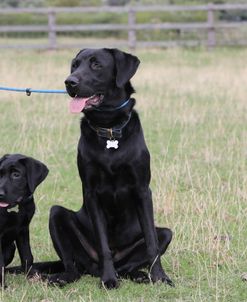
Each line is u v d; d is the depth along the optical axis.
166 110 21.33
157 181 13.78
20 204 9.32
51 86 24.95
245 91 24.69
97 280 9.48
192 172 14.70
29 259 9.60
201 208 12.08
